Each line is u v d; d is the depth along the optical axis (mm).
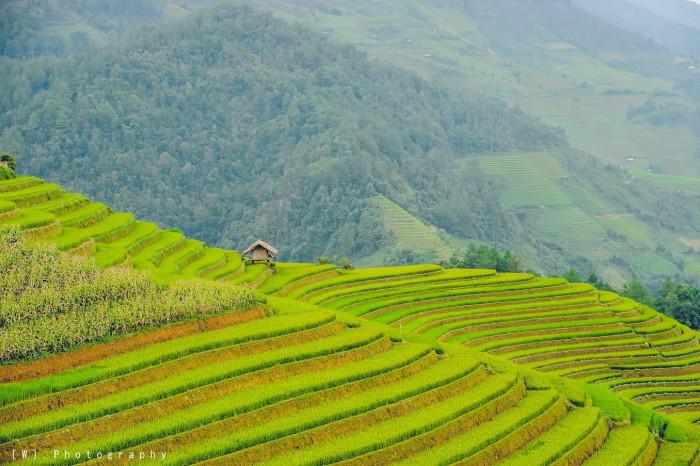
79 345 57469
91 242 81000
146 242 97938
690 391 95188
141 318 61500
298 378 61250
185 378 56812
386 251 190500
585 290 115000
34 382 52625
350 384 61875
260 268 102500
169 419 52438
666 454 68938
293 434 54281
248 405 55406
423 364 69188
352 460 53219
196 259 99875
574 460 61500
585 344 98875
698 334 115750
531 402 68125
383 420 59375
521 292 111188
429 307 101062
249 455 51312
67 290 62281
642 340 103562
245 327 65938
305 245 193625
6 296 60938
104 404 51938
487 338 95875
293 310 72812
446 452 56750
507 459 59312
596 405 74188
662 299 152375
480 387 67938
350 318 75438
